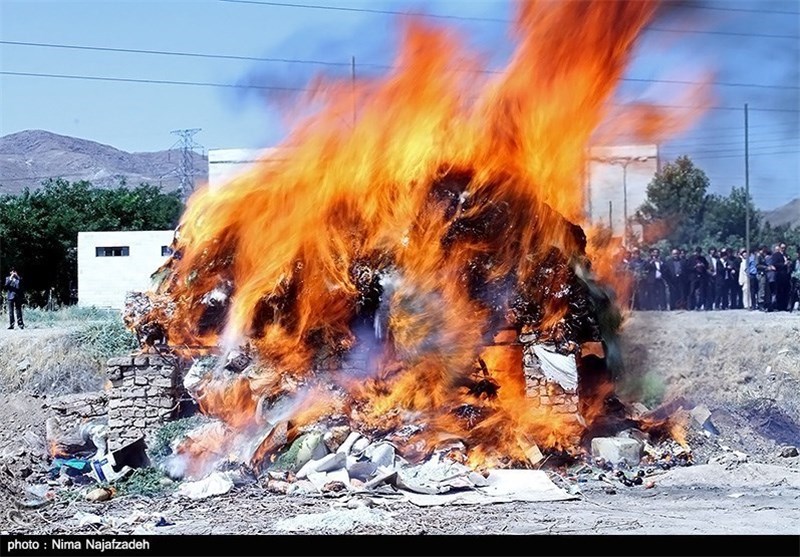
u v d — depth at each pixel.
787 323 21.83
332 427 12.88
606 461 13.10
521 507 10.91
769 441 15.27
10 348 19.45
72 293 46.66
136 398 13.94
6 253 45.47
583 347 14.75
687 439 14.42
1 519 10.49
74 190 52.91
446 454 12.62
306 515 10.39
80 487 12.28
